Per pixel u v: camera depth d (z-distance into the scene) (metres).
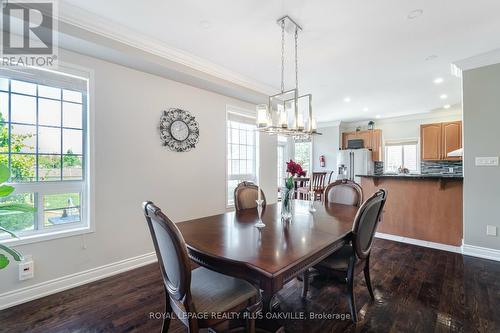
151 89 2.91
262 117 2.32
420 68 3.30
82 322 1.79
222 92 3.62
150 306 1.99
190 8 2.02
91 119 2.45
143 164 2.85
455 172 5.83
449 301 2.03
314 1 1.93
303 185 6.66
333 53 2.84
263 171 4.52
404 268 2.69
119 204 2.65
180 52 2.76
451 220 3.39
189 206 3.31
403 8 2.01
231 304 1.30
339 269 1.81
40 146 2.23
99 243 2.50
